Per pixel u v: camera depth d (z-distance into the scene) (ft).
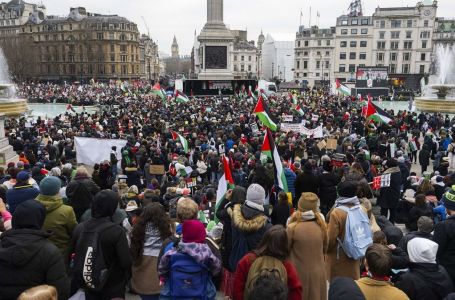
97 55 486.38
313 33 453.58
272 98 201.36
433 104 135.44
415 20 405.18
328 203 40.78
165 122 111.34
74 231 18.95
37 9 548.31
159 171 56.08
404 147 77.46
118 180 49.90
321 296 19.84
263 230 19.04
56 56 501.97
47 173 43.47
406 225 36.99
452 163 66.90
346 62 438.40
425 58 407.23
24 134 83.87
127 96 236.84
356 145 73.41
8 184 35.63
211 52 283.18
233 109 154.20
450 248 21.42
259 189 19.57
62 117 146.10
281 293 12.44
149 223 20.86
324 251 20.93
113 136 85.51
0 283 15.20
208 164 62.13
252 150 70.23
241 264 16.24
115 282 18.67
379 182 41.52
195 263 17.03
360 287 15.11
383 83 303.07
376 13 419.95
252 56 593.01
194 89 277.44
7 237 15.70
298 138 75.72
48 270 15.65
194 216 19.56
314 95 242.37
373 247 15.55
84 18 484.74
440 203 35.47
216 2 280.92
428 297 17.19
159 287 20.38
